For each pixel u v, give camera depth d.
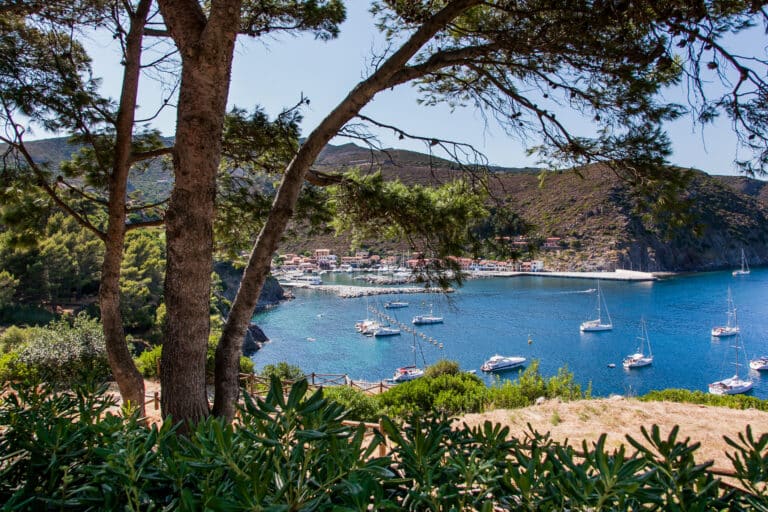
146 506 1.32
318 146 4.02
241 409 1.42
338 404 1.35
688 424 7.23
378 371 37.19
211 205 3.39
